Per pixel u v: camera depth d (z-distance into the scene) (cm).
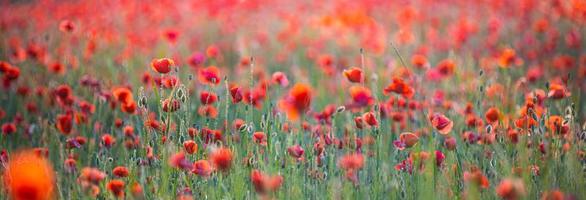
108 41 860
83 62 705
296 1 1309
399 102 445
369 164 355
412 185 319
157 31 984
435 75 568
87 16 1073
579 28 898
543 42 879
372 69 669
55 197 316
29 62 635
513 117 399
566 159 329
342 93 575
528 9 1051
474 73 629
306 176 337
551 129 345
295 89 259
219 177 306
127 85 540
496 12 1120
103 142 373
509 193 259
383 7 1198
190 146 307
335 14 1109
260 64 777
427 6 1209
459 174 341
